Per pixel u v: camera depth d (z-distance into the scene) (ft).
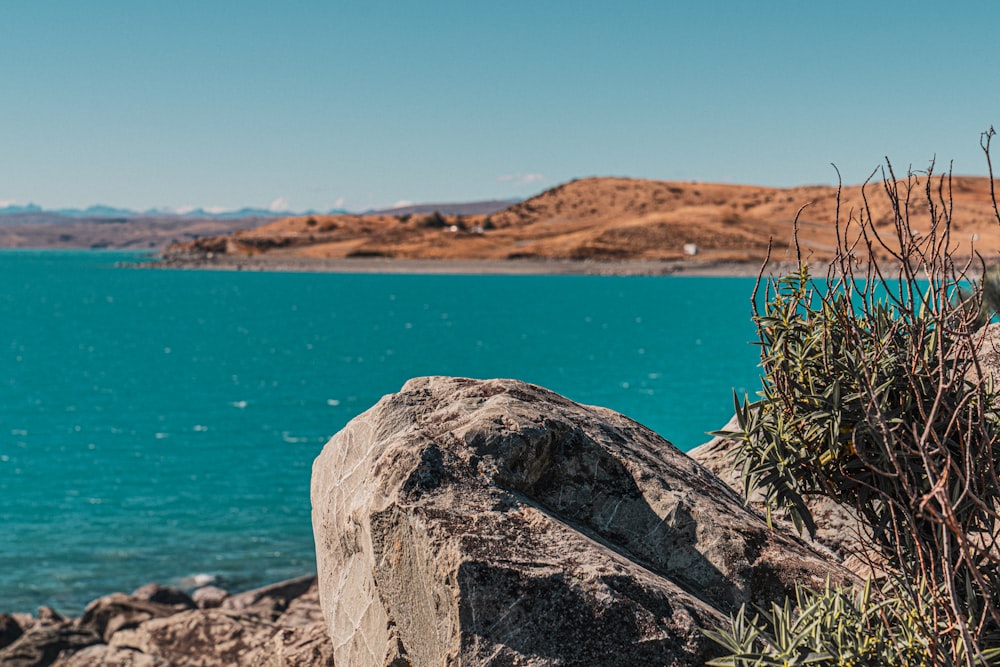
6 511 89.97
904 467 14.02
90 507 91.81
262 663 25.75
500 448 17.74
